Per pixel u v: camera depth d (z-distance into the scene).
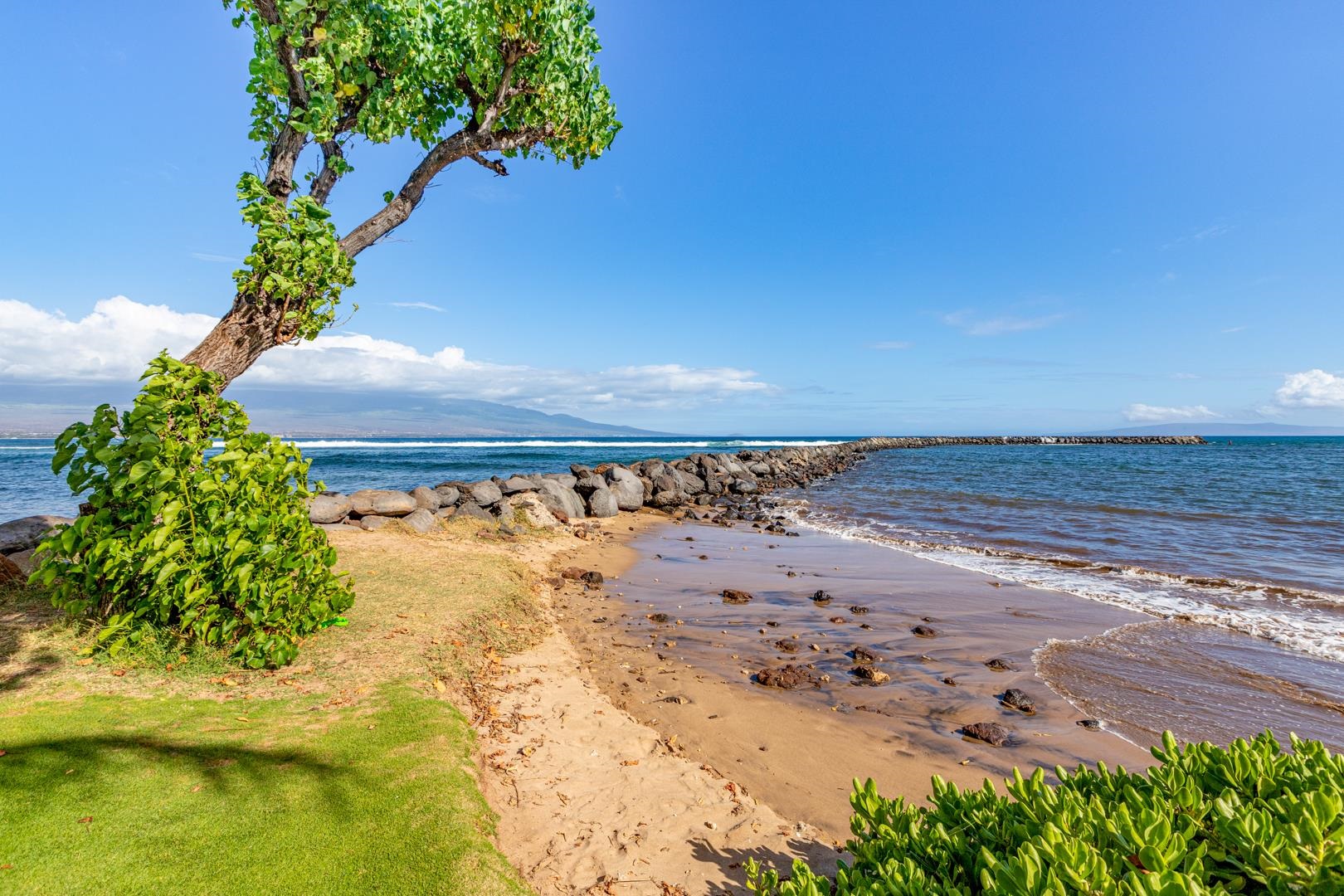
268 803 3.65
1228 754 2.36
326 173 6.96
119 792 3.60
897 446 102.06
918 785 5.02
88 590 5.85
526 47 7.37
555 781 4.70
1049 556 14.99
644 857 3.84
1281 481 36.47
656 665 7.72
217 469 5.79
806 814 4.54
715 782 4.88
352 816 3.60
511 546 13.94
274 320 6.26
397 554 11.05
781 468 41.62
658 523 21.17
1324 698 6.88
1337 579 12.48
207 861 3.14
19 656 5.43
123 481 5.50
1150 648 8.48
